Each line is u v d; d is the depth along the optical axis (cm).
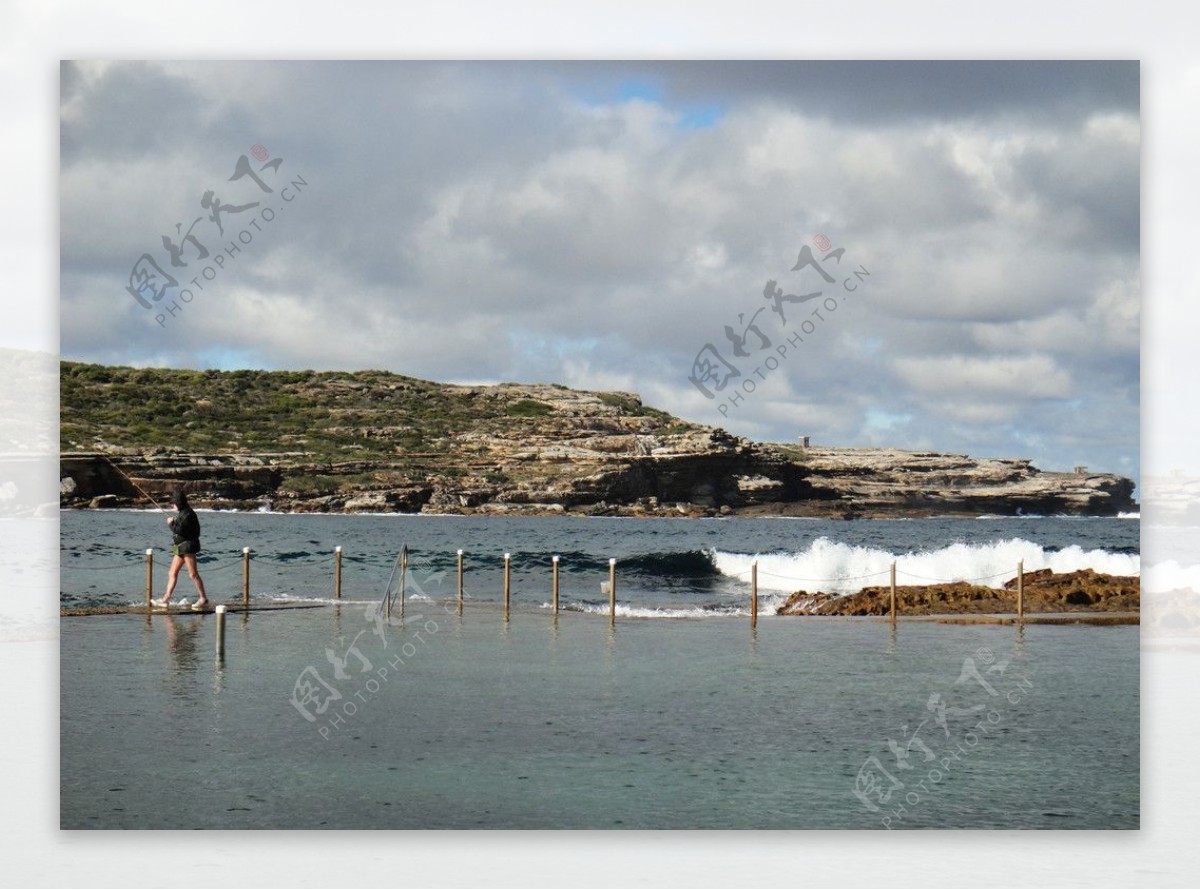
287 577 3475
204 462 8231
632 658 1812
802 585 3525
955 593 2553
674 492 8319
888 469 7538
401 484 9044
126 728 1308
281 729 1312
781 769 1198
